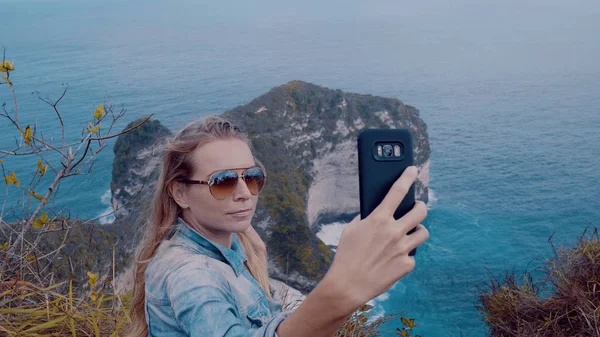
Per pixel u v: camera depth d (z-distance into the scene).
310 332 1.11
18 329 2.58
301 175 89.00
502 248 88.56
